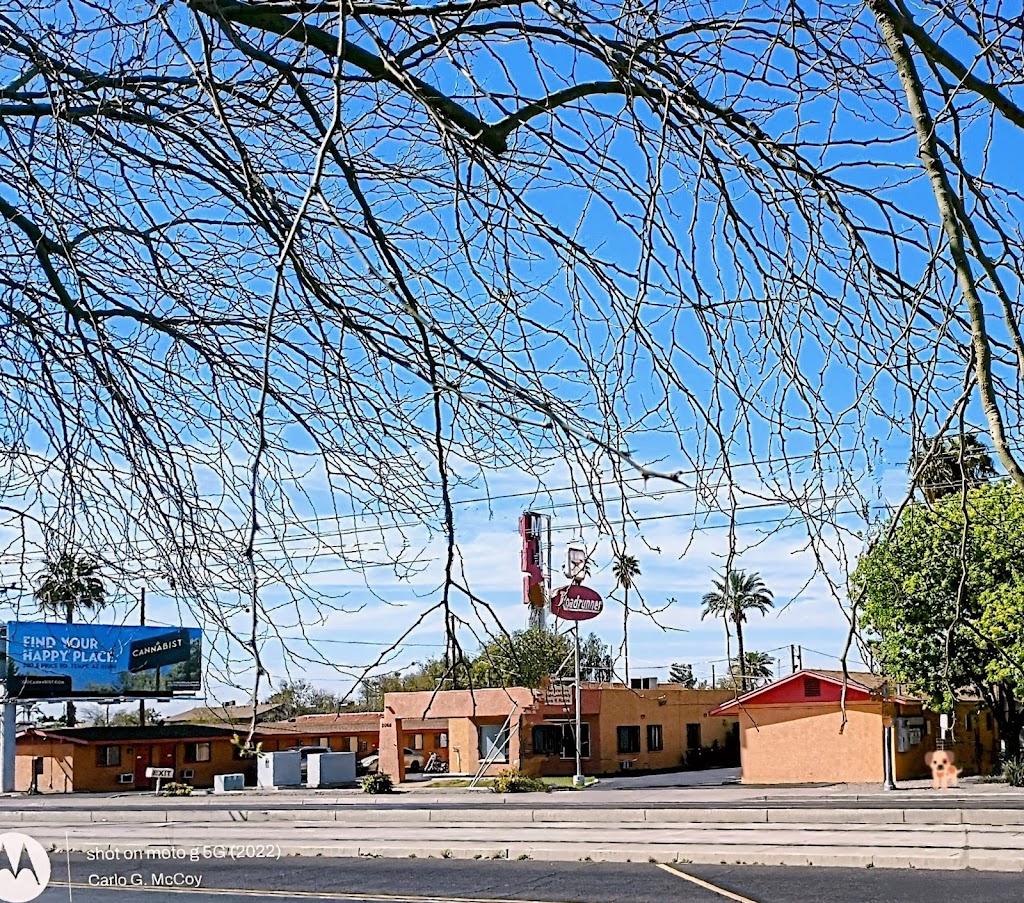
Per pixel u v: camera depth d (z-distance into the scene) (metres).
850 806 19.17
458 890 12.39
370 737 41.91
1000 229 2.43
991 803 18.39
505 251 2.83
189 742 41.44
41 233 2.84
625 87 2.38
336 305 2.58
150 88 2.90
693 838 15.06
